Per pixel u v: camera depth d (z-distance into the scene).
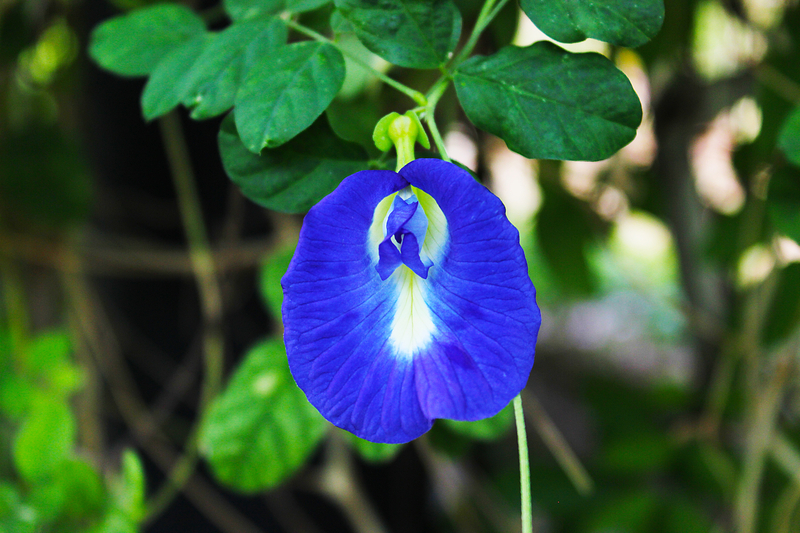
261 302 0.67
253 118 0.40
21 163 0.65
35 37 0.67
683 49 0.68
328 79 0.40
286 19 0.43
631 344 1.49
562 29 0.40
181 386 0.68
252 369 0.48
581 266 0.84
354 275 0.38
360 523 0.64
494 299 0.38
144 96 0.43
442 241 0.38
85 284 0.68
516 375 0.38
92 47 0.45
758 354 0.65
